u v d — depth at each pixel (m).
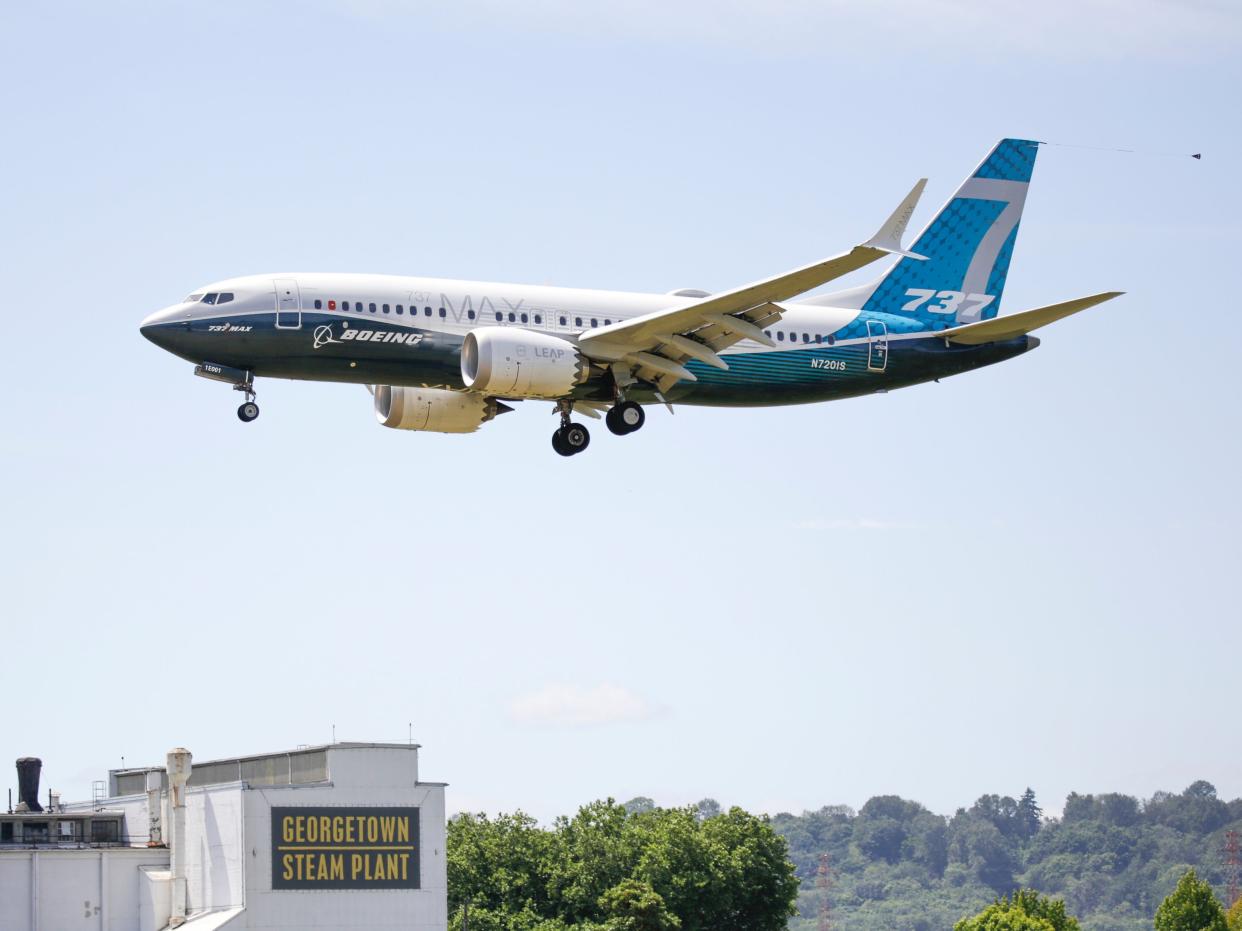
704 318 182.25
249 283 180.88
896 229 168.88
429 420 199.75
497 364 179.75
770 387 198.88
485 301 186.75
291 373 182.00
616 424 195.38
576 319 189.38
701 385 195.12
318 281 182.25
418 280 186.38
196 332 177.12
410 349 182.50
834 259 169.50
